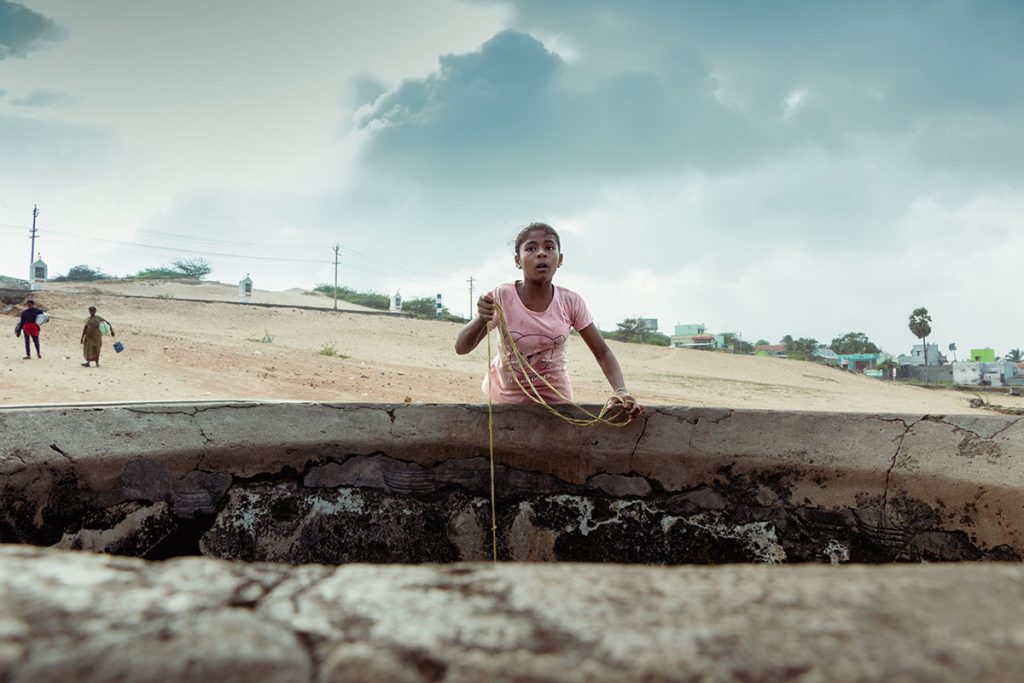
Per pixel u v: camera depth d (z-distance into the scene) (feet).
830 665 1.86
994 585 2.30
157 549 7.79
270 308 108.17
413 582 2.42
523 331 9.45
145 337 65.21
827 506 7.96
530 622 2.13
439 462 8.63
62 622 2.05
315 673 1.95
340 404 8.49
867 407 69.00
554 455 8.56
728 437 8.20
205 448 8.00
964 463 7.54
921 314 250.57
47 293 94.63
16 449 7.11
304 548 8.25
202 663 1.94
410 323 108.78
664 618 2.12
